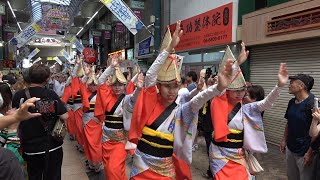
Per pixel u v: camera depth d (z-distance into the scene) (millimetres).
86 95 5008
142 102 2498
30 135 2941
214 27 8133
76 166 5344
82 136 5344
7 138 2520
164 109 2496
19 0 15953
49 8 19922
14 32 20531
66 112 3115
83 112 5090
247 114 2996
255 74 7230
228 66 2207
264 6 7160
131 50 15992
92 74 5332
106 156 3850
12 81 5906
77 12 18641
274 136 6598
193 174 4887
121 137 3838
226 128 2863
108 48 21000
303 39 5742
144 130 2508
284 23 5934
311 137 2961
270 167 5172
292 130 3271
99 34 20578
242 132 3006
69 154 6180
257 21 6664
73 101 6355
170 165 2527
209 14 8352
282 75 2809
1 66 17109
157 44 11852
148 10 13039
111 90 3996
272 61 6672
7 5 16641
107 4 7066
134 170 2590
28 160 3004
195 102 2303
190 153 2410
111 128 3844
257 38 6680
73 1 17281
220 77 2168
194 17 9211
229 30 7484
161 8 11789
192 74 5770
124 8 7191
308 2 5383
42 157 3004
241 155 3012
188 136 2396
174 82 2361
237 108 3035
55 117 3037
